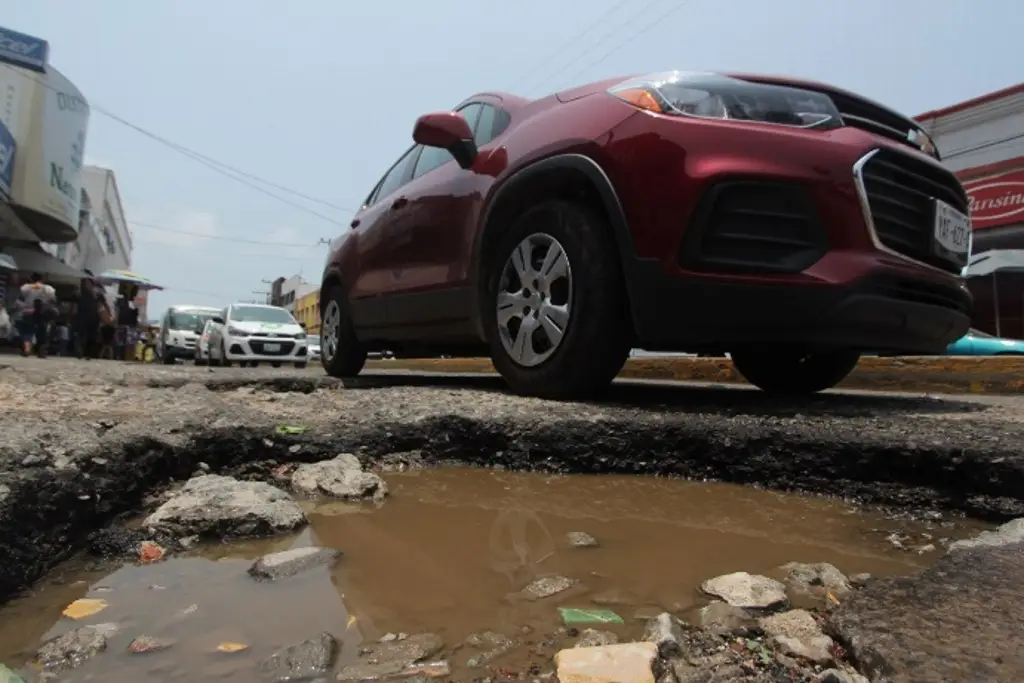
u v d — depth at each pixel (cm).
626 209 295
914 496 224
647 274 290
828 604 139
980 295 1060
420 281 427
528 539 181
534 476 253
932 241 310
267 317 1547
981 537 176
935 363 599
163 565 159
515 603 140
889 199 295
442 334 422
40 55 1672
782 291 276
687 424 264
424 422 273
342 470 230
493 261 373
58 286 2083
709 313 285
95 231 3544
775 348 332
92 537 170
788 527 197
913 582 141
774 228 281
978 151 1242
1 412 267
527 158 346
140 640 122
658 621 126
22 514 150
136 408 292
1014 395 514
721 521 202
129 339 1964
